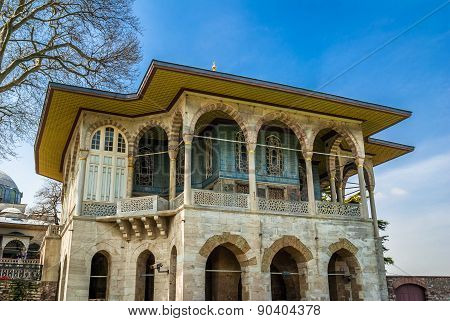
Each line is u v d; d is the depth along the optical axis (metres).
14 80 19.78
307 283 23.34
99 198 24.84
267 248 22.88
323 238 24.39
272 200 24.03
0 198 62.09
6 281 26.19
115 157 25.80
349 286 27.61
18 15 19.12
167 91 23.52
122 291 23.59
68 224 25.53
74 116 26.25
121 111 25.86
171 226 23.34
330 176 29.94
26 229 49.62
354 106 25.73
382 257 27.86
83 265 23.33
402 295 30.41
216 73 21.88
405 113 26.86
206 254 21.47
